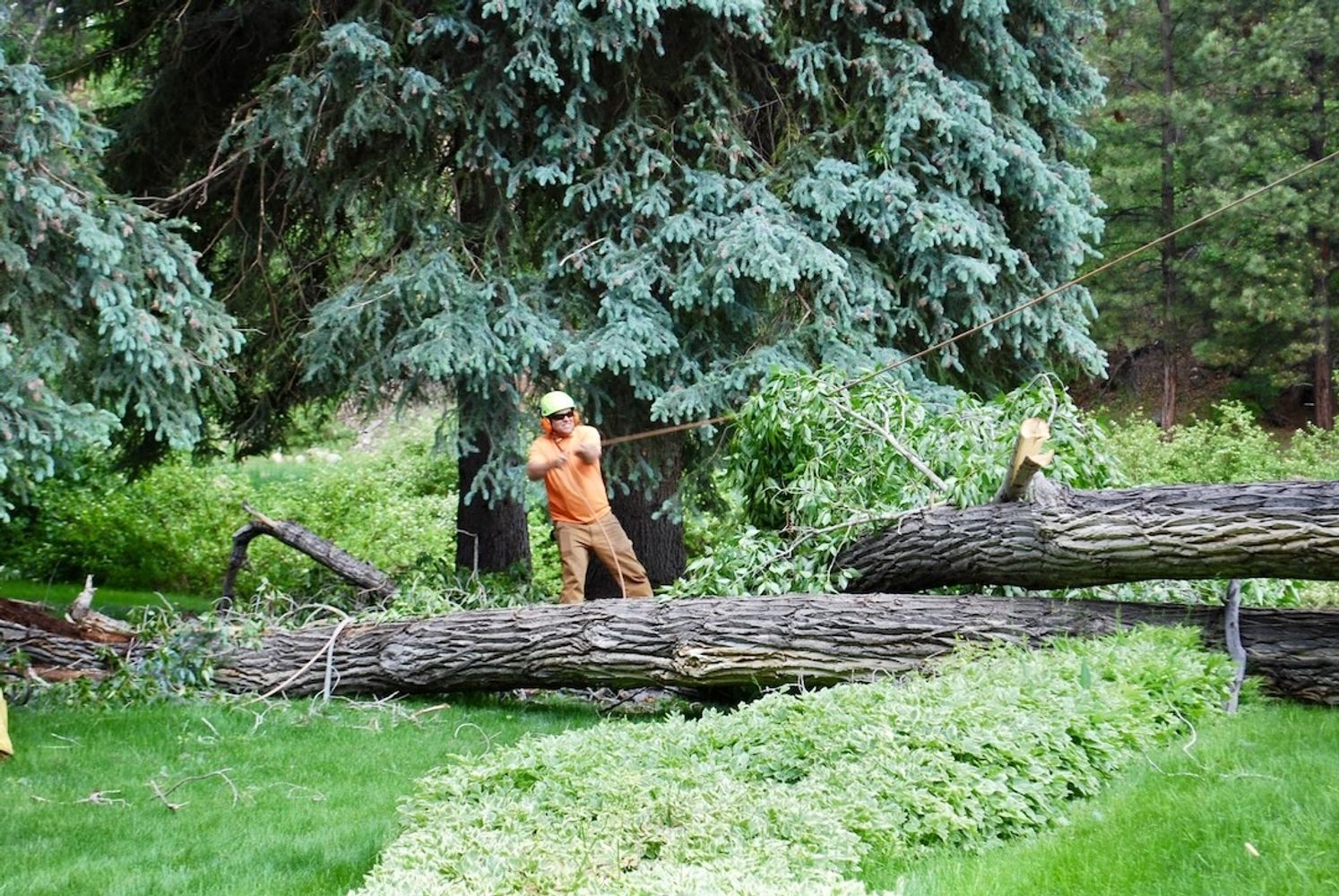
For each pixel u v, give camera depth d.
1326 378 25.89
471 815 5.32
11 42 8.47
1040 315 12.09
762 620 8.12
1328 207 24.34
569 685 8.84
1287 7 25.12
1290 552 6.79
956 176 11.40
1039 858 4.79
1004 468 8.58
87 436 7.67
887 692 6.46
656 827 4.97
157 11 11.95
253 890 5.24
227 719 8.49
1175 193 27.53
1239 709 6.86
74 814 6.39
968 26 11.71
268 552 17.39
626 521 13.02
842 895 4.12
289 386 12.97
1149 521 7.26
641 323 10.61
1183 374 30.23
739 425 10.00
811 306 11.23
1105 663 6.75
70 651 9.52
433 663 9.09
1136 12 26.31
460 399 11.09
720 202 10.91
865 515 8.83
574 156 10.84
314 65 10.97
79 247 8.14
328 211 11.17
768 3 11.48
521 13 10.26
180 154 12.31
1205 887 4.39
